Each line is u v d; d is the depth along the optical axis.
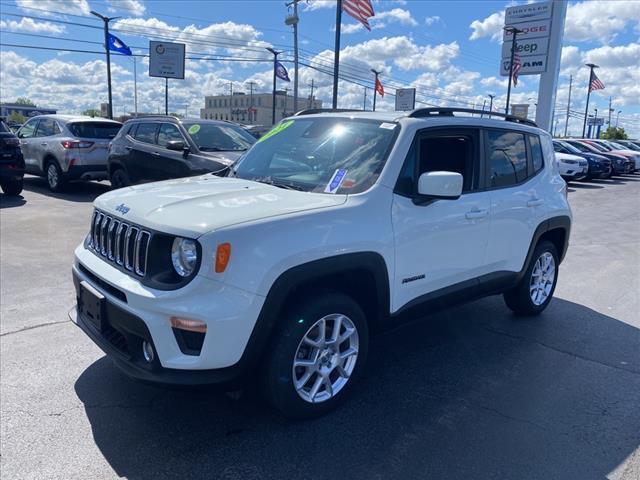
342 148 3.87
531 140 5.05
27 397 3.46
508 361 4.25
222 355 2.80
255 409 3.42
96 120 12.59
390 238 3.45
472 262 4.23
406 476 2.81
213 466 2.85
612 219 12.55
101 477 2.73
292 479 2.76
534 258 5.10
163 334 2.78
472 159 4.28
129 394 3.54
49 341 4.30
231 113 94.56
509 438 3.17
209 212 2.98
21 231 8.18
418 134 3.79
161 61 31.75
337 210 3.22
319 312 3.14
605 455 3.03
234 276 2.77
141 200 3.30
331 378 3.42
